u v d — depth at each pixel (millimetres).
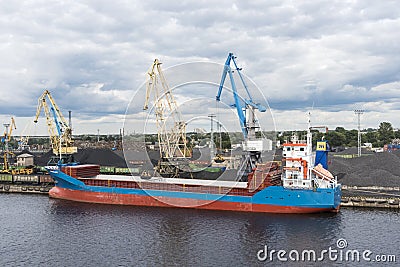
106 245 43344
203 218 54250
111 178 71500
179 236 46188
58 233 48188
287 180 58031
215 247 42219
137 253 40656
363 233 46094
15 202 67688
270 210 56656
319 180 58469
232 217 54594
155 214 57156
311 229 48000
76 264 37938
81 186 67688
